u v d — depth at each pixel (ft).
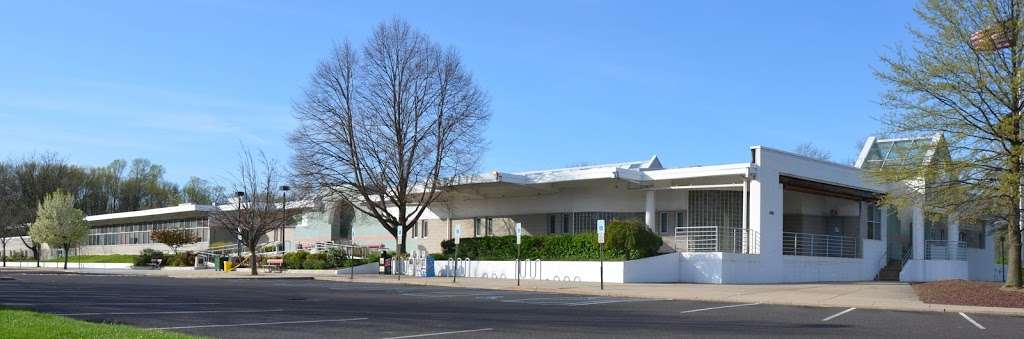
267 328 46.96
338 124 131.54
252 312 57.00
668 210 129.18
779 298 82.69
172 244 202.39
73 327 39.50
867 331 51.03
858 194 138.31
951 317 63.72
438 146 131.64
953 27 83.76
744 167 115.75
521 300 76.07
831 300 79.82
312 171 131.13
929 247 144.77
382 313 57.88
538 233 141.79
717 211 127.13
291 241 196.24
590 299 80.02
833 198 143.84
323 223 191.31
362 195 135.54
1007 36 82.38
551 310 63.72
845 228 143.43
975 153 84.58
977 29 83.30
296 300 70.13
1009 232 89.71
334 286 98.07
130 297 71.20
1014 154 80.12
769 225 118.42
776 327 52.65
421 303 69.31
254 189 146.72
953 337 48.26
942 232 159.84
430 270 130.52
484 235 150.20
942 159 86.38
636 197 131.75
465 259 130.72
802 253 128.88
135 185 352.49
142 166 365.40
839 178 130.00
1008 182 79.92
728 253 112.98
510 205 146.41
